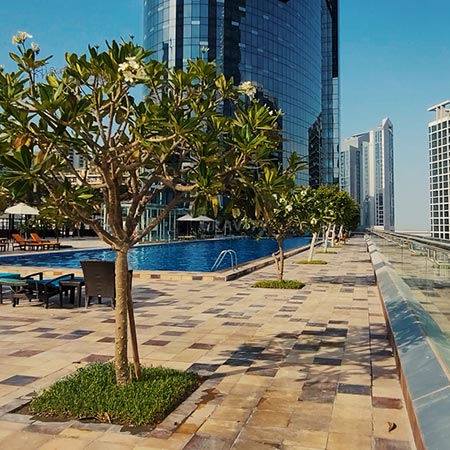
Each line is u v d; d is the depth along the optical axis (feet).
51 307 32.45
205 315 29.50
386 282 33.96
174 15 225.15
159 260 94.68
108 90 13.08
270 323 27.04
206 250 120.16
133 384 14.97
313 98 304.50
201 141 13.10
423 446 10.14
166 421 13.21
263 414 13.78
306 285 44.47
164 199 134.92
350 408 14.26
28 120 11.89
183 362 19.12
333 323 27.04
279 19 264.11
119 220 14.10
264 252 118.21
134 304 33.71
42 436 12.25
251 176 15.26
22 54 12.56
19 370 17.95
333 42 362.94
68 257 87.35
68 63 13.21
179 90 15.11
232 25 235.81
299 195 41.75
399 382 16.61
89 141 12.71
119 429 12.67
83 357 19.77
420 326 19.22
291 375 17.48
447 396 11.80
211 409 14.15
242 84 14.79
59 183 12.53
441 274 18.62
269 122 14.07
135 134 13.26
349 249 111.34
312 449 11.59
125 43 12.57
